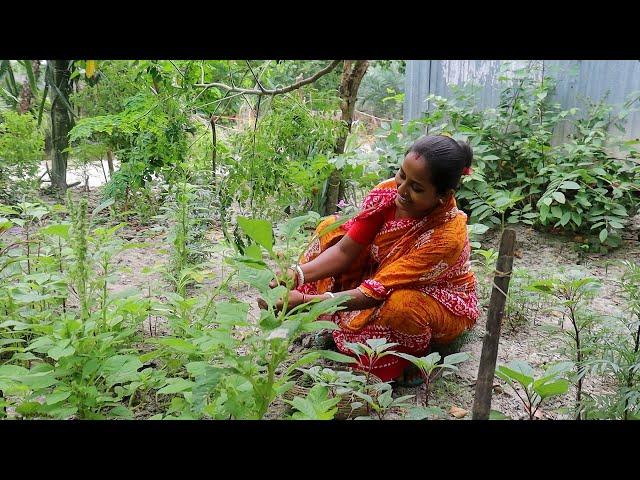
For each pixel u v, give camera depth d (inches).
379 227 114.3
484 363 76.9
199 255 162.2
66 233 92.7
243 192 158.7
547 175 220.5
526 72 227.3
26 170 243.4
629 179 209.5
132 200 219.5
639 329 95.3
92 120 164.9
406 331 108.9
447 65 250.2
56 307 120.4
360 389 85.8
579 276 107.5
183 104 145.6
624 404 80.8
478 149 218.4
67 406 82.0
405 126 235.6
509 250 73.5
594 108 221.5
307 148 174.6
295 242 134.4
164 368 103.3
